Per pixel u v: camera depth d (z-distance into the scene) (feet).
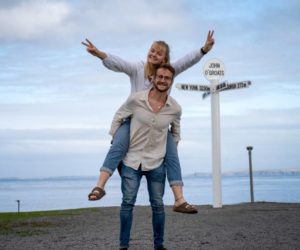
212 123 28.73
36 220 23.07
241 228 18.67
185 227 19.38
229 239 16.22
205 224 20.12
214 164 28.27
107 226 20.48
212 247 14.88
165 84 12.70
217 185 28.04
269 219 21.16
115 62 13.11
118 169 13.67
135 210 26.55
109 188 310.86
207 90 28.91
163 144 13.26
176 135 13.66
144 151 13.17
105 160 12.98
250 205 28.63
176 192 12.96
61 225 21.24
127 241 13.52
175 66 13.53
